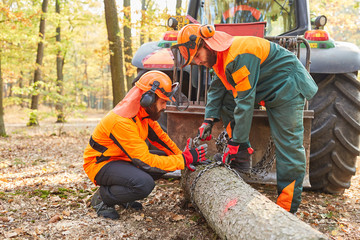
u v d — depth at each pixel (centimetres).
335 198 314
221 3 373
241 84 220
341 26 1255
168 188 335
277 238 159
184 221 257
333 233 237
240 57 215
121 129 233
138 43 1200
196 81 343
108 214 262
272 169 272
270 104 232
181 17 354
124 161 256
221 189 220
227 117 270
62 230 238
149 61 330
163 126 339
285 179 235
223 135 273
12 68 1246
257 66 221
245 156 268
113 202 254
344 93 292
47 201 297
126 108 238
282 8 358
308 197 314
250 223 178
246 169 271
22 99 1263
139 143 235
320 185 317
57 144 722
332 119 293
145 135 256
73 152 612
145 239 227
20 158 524
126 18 919
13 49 1112
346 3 1160
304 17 352
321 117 297
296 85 226
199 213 251
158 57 330
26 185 356
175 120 293
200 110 280
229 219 192
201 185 239
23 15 879
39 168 451
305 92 229
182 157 243
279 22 360
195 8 382
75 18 1484
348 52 291
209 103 264
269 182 270
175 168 240
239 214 188
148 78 235
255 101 240
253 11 365
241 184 221
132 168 247
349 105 293
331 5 1162
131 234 233
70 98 1033
